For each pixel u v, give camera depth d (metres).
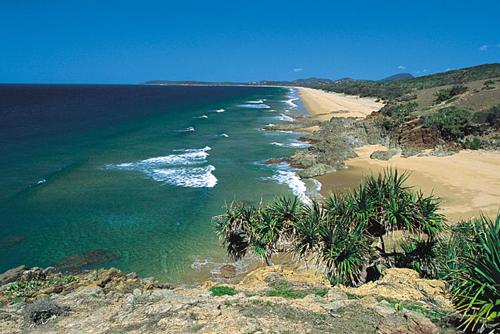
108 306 14.42
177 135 74.44
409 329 10.55
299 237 19.62
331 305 12.57
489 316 10.02
